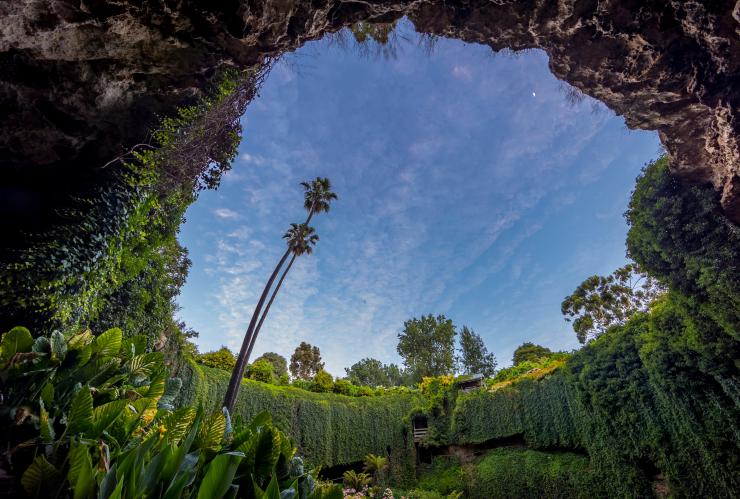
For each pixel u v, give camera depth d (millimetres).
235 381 13250
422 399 21141
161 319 8570
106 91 5758
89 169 6332
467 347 36469
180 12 5047
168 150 6227
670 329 8586
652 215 8234
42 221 5676
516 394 15453
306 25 6199
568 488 11781
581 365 11875
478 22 7066
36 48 4840
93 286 5500
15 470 1888
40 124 5637
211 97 6590
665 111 7383
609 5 6316
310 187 19453
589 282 18156
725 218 7203
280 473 2340
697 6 5898
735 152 6750
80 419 1995
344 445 17984
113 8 4676
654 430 9211
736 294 6746
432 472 17781
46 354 2402
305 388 20266
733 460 7574
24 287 4512
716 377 7707
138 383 2912
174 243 8852
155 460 1720
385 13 6543
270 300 16469
